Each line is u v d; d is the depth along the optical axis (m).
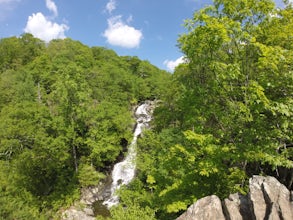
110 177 32.38
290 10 10.90
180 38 10.77
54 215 24.77
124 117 37.59
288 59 8.76
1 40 67.44
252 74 10.22
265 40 10.39
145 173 22.92
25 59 64.50
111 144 34.31
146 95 52.78
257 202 6.55
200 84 11.26
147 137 28.06
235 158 9.29
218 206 6.83
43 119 28.05
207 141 10.14
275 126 9.18
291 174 11.89
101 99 43.94
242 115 9.30
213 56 9.97
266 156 8.59
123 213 12.43
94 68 52.38
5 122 26.67
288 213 6.02
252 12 9.68
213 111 10.62
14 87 42.66
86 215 25.16
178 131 22.20
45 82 46.41
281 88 9.34
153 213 12.80
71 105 29.41
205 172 9.47
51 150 26.58
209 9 9.80
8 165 27.02
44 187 28.38
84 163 32.06
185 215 7.05
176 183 11.56
